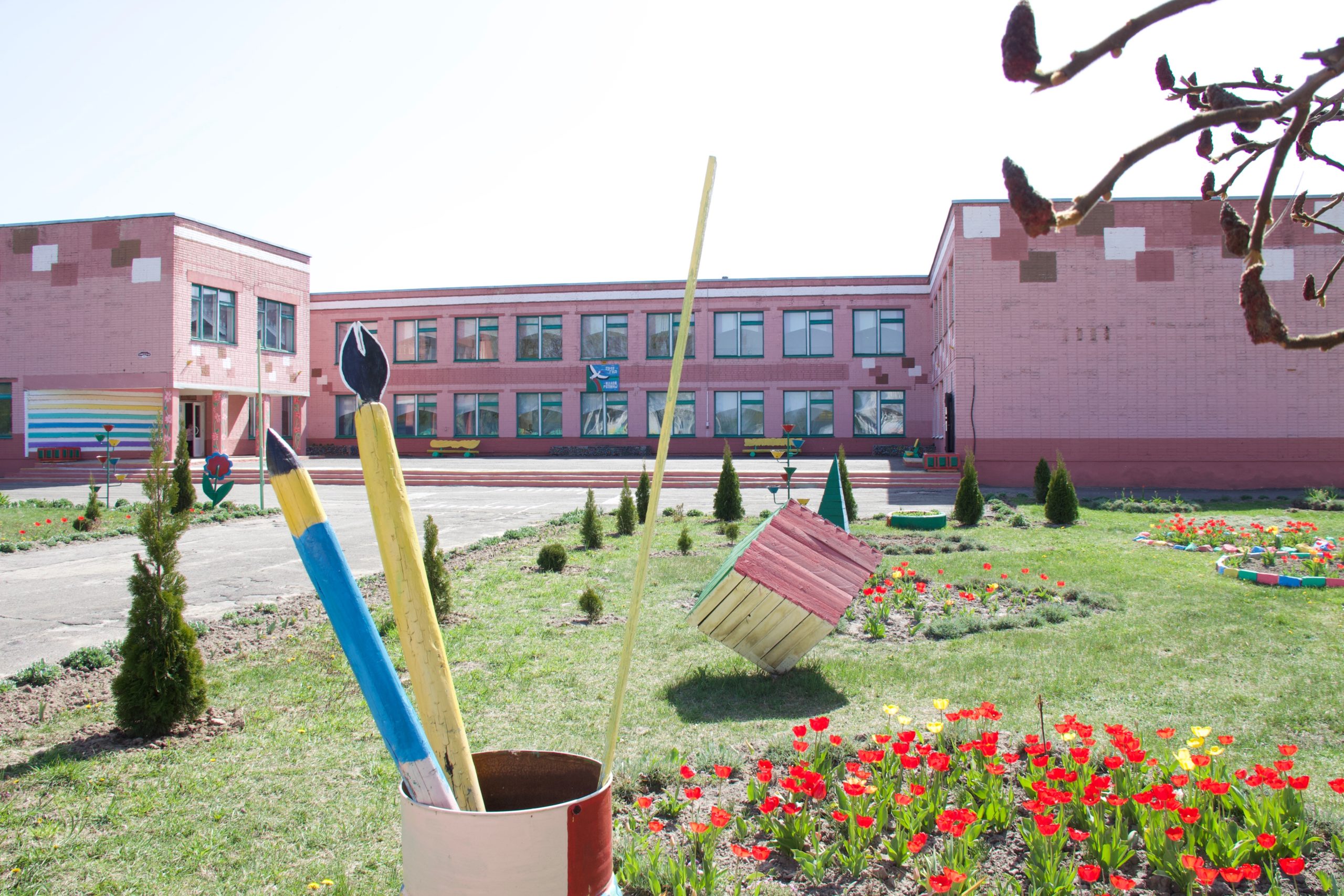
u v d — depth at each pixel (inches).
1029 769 178.4
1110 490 854.5
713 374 1389.0
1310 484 857.5
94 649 291.0
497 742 211.2
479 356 1462.8
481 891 79.8
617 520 641.6
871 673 262.4
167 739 214.5
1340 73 55.8
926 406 1336.1
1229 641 282.5
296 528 84.8
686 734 214.5
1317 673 245.6
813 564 265.6
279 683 257.3
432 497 911.0
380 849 157.8
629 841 153.4
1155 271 879.7
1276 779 147.0
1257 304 60.4
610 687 254.1
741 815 165.6
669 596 378.9
